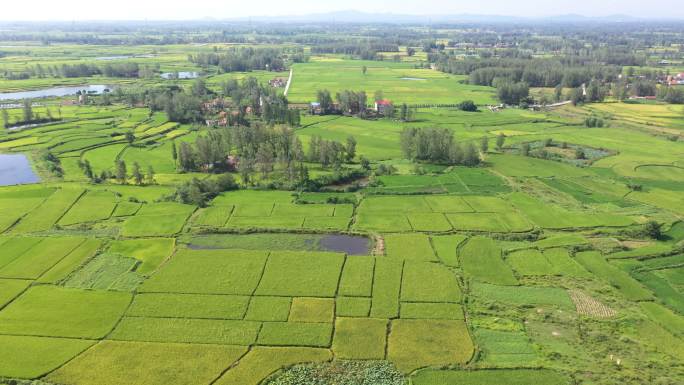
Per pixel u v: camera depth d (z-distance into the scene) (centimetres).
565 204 12250
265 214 11344
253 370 6359
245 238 10244
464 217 11244
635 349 6819
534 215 11362
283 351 6719
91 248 9594
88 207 11631
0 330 7075
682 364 6512
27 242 9800
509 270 8894
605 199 12606
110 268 8888
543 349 6800
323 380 6209
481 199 12362
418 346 6838
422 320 7400
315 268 8856
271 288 8200
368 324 7300
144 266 8988
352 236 10388
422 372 6347
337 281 8425
